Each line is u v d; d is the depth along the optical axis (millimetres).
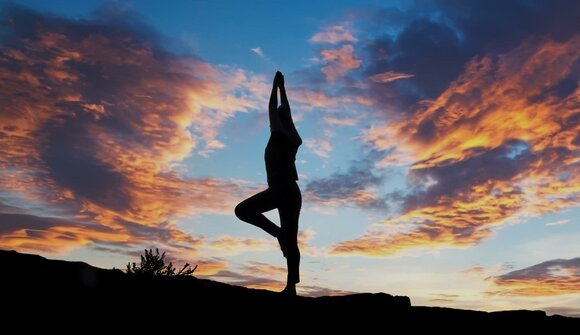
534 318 5477
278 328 4465
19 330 3746
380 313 4914
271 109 5754
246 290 4738
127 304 4172
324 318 4699
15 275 4051
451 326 5121
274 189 5473
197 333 4195
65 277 4203
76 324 3924
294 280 5418
